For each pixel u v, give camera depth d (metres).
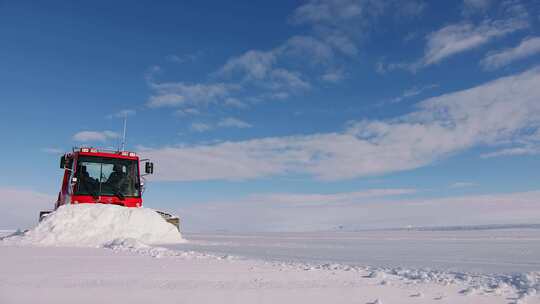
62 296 2.95
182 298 3.03
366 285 3.83
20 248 7.33
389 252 8.27
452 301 3.26
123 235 9.74
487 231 18.61
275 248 9.20
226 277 4.04
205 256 6.04
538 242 11.08
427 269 5.32
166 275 4.04
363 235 16.83
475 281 4.18
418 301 3.22
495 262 6.29
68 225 9.57
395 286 3.81
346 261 6.38
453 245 10.28
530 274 4.49
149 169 11.59
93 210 10.10
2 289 3.12
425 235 16.06
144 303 2.85
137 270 4.32
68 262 4.94
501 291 3.67
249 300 3.06
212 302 2.95
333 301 3.12
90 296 2.97
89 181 10.84
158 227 10.54
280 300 3.09
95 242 9.17
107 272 4.11
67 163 11.37
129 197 11.20
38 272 4.02
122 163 11.38
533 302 3.27
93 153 11.04
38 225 9.59
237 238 13.94
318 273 4.52
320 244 10.80
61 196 11.44
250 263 5.29
